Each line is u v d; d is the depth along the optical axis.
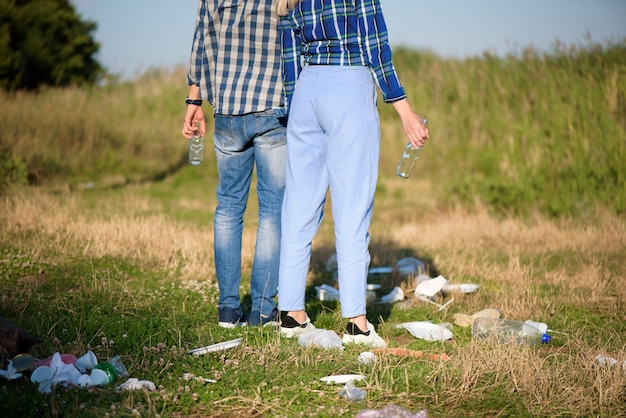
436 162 14.05
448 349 4.20
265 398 3.24
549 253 7.62
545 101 12.02
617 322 4.97
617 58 11.71
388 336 4.54
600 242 8.08
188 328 4.32
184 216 9.48
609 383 3.47
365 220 3.95
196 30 4.39
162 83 19.41
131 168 14.70
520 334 4.44
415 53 17.88
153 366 3.51
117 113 16.80
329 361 3.66
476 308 5.28
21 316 4.28
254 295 4.42
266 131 4.26
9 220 7.34
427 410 3.15
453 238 8.35
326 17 3.78
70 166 13.63
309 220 4.02
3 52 19.48
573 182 9.95
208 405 3.15
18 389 3.18
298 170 3.96
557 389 3.42
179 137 16.50
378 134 3.88
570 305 5.40
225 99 4.23
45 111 14.71
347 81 3.78
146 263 6.26
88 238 6.81
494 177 10.92
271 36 4.21
